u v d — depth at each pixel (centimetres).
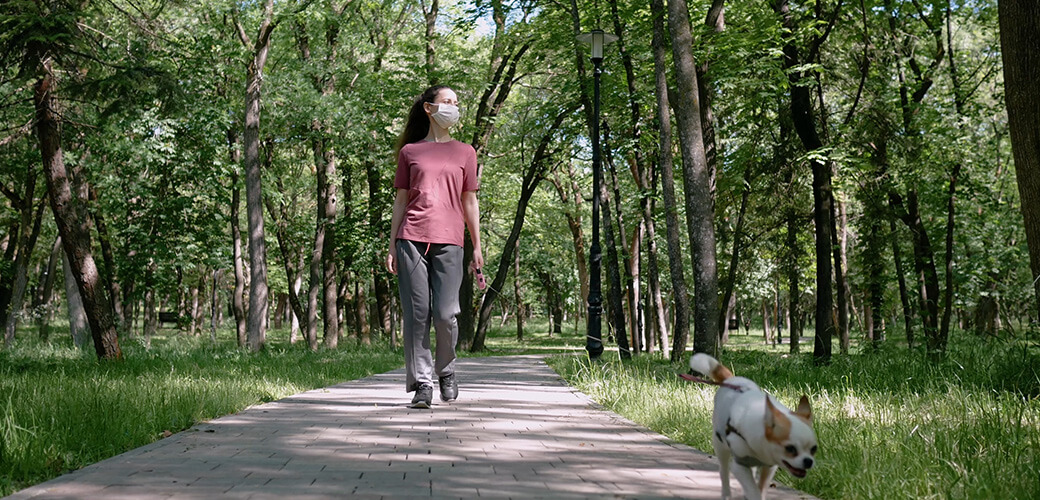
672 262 1620
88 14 1384
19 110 1623
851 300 3606
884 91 2150
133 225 2747
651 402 789
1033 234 879
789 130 2175
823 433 574
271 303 7000
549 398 909
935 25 2345
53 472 435
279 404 815
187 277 4541
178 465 455
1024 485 398
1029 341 1034
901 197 2402
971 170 2459
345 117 2717
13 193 3066
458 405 800
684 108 1359
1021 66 867
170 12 1777
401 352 2611
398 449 519
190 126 2372
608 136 2611
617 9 2189
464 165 758
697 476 440
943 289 3017
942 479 409
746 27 1998
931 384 945
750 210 2531
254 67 2433
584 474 439
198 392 807
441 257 758
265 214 3788
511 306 7906
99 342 1588
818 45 1902
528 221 4547
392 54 3166
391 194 3041
